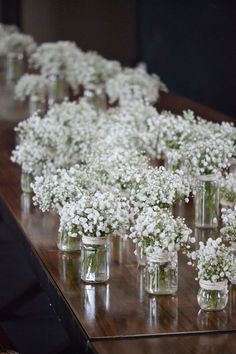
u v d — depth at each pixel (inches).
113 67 310.3
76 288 169.5
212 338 150.9
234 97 337.7
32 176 224.5
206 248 158.7
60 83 324.5
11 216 212.5
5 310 231.1
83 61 315.6
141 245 164.9
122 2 446.9
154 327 153.9
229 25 337.7
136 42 440.5
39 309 231.3
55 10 501.4
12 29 429.1
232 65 337.7
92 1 476.4
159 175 178.7
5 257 259.1
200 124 220.8
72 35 494.0
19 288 241.6
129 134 220.7
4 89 351.9
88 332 152.2
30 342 218.1
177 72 388.2
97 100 307.6
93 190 183.2
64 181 181.3
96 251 170.7
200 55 363.9
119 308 161.2
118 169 189.0
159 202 176.2
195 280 172.2
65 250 187.2
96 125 239.0
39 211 212.7
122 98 289.7
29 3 514.3
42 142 230.4
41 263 181.6
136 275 175.2
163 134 219.0
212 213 197.5
